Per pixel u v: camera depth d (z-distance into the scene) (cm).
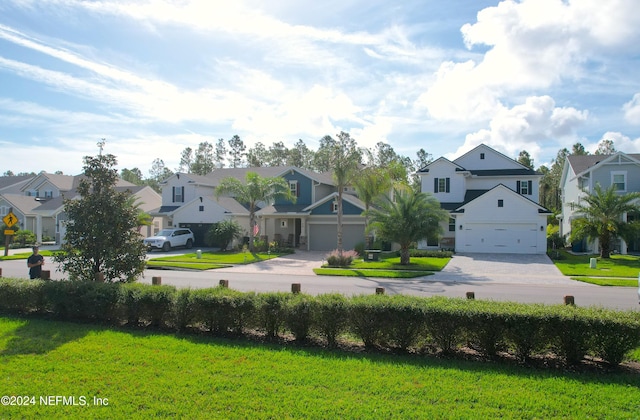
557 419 501
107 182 1199
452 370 658
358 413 511
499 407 533
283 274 2117
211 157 7644
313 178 3659
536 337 707
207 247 3641
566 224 4156
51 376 625
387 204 2694
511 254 3075
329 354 745
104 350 747
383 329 779
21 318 1009
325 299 827
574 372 671
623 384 613
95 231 1147
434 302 789
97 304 967
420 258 2845
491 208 3162
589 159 3838
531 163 7031
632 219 3209
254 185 3122
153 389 580
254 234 3148
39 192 5009
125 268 1194
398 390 580
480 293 1562
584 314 702
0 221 4372
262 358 713
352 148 2591
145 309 943
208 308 884
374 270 2242
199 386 589
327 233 3447
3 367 658
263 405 532
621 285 1791
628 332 674
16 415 507
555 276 2055
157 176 9281
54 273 2011
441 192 3594
